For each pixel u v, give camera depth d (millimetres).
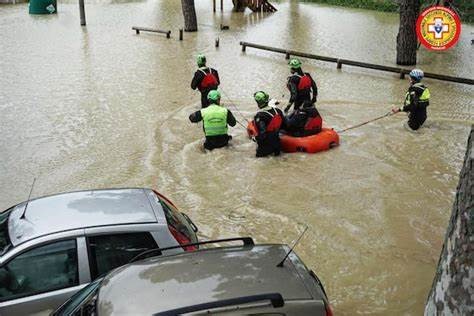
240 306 3545
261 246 4531
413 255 7297
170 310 3525
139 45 22781
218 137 11062
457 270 2656
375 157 10578
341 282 6742
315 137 10805
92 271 5164
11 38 24250
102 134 12414
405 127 12359
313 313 3680
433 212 8453
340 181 9508
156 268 4145
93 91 16000
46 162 10867
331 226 8047
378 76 18188
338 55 21125
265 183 9484
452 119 13203
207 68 13500
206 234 7836
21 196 9414
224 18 30281
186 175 9914
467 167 2736
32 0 30406
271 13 31969
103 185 9680
